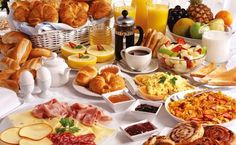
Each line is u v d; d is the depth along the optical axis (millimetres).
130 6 2348
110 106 1813
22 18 2207
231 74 1997
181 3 3045
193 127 1628
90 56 2111
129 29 2121
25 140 1594
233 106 1784
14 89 1915
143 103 1805
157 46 2164
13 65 2049
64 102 1815
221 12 2428
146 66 2068
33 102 1854
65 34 2211
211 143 1557
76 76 1970
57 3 2275
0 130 1673
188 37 2287
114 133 1662
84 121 1693
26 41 2129
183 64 2008
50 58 1973
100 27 2285
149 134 1657
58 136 1609
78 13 2246
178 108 1780
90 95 1888
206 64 2137
